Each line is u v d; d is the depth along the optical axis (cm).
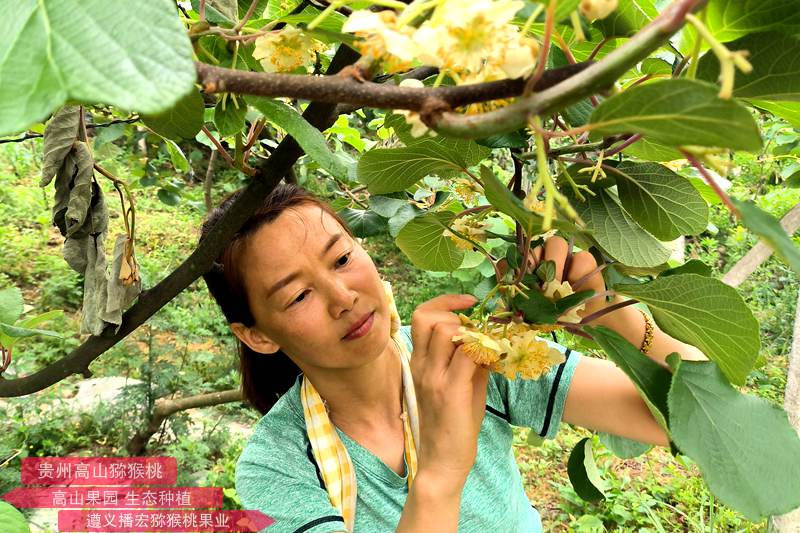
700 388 72
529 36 72
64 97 36
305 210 123
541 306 80
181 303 610
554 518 390
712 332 79
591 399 140
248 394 182
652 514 359
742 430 68
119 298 123
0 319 160
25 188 802
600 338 77
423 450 102
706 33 41
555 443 461
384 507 139
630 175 95
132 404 406
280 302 122
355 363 129
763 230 45
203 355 499
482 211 100
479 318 88
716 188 48
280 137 225
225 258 127
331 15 72
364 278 126
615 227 100
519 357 83
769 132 420
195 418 477
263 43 72
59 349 534
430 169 96
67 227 127
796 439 70
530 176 137
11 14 39
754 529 362
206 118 158
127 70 37
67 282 620
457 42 50
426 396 100
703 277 72
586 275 101
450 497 99
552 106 45
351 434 146
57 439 418
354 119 396
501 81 49
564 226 66
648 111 45
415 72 92
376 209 169
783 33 62
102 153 357
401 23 52
